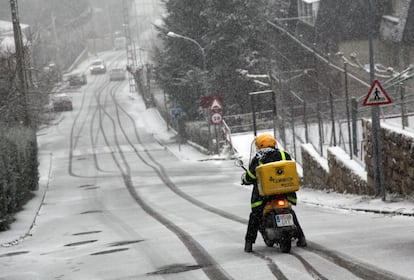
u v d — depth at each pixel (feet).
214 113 202.08
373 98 75.36
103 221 89.81
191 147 254.68
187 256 45.88
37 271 47.85
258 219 44.24
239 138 209.05
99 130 334.44
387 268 35.42
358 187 86.74
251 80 253.24
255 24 257.14
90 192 145.07
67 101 407.85
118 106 419.33
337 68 185.98
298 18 248.93
